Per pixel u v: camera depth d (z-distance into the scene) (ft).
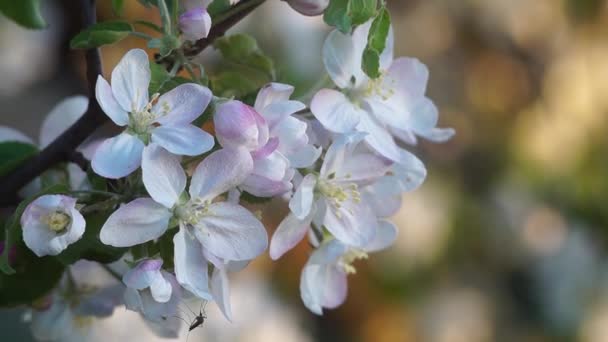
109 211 2.08
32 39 4.54
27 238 1.99
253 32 4.09
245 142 2.02
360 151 2.18
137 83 2.07
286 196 2.18
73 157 2.23
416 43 4.85
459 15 4.93
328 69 2.19
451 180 4.84
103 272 2.36
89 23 2.22
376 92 2.22
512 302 4.95
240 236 2.07
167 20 2.08
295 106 2.06
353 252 2.26
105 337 2.59
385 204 2.21
